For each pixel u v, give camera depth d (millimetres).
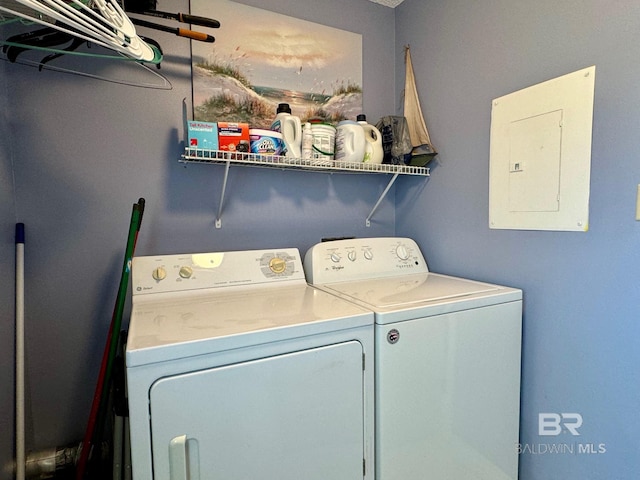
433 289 1389
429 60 1776
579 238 1192
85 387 1418
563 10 1207
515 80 1375
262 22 1638
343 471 1018
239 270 1466
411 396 1108
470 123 1579
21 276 1231
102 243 1418
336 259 1635
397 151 1747
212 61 1546
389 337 1058
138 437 776
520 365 1382
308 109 1761
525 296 1378
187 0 1500
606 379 1140
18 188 1280
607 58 1094
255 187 1694
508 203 1425
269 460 908
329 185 1876
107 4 882
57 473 1343
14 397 1208
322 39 1787
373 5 1933
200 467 833
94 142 1386
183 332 878
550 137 1263
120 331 1383
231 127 1376
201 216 1585
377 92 1965
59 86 1327
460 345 1201
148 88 1457
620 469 1115
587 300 1179
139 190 1466
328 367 981
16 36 1055
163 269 1348
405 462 1110
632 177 1051
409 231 1981
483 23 1494
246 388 875
